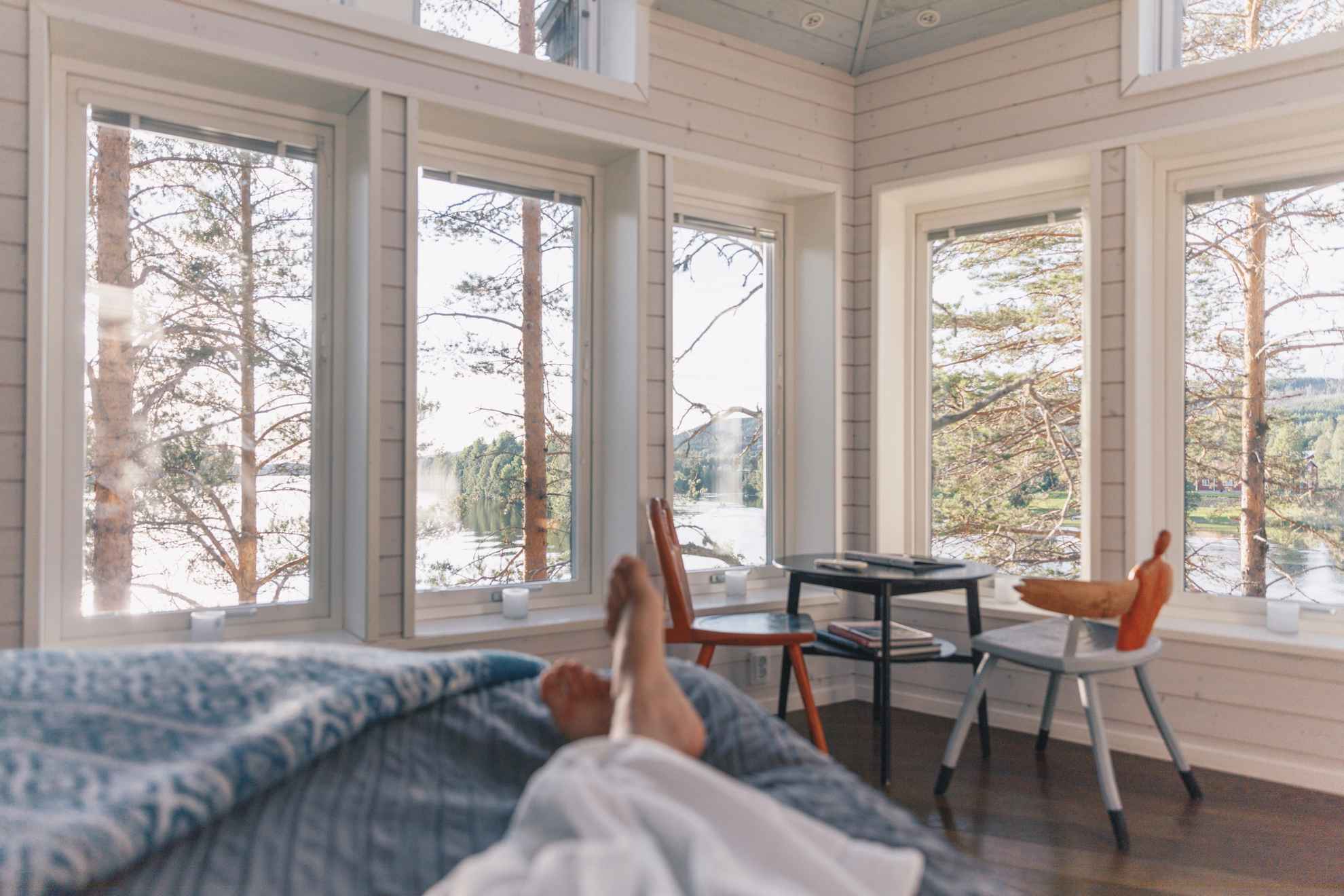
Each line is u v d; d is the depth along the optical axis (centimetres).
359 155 264
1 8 210
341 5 252
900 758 289
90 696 94
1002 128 327
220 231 258
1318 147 285
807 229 369
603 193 325
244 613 258
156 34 226
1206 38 305
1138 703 293
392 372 262
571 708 116
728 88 331
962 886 84
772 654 340
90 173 239
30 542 211
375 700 104
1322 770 260
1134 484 297
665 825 74
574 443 322
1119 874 208
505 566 307
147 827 77
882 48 346
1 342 209
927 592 274
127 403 244
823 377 364
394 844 88
